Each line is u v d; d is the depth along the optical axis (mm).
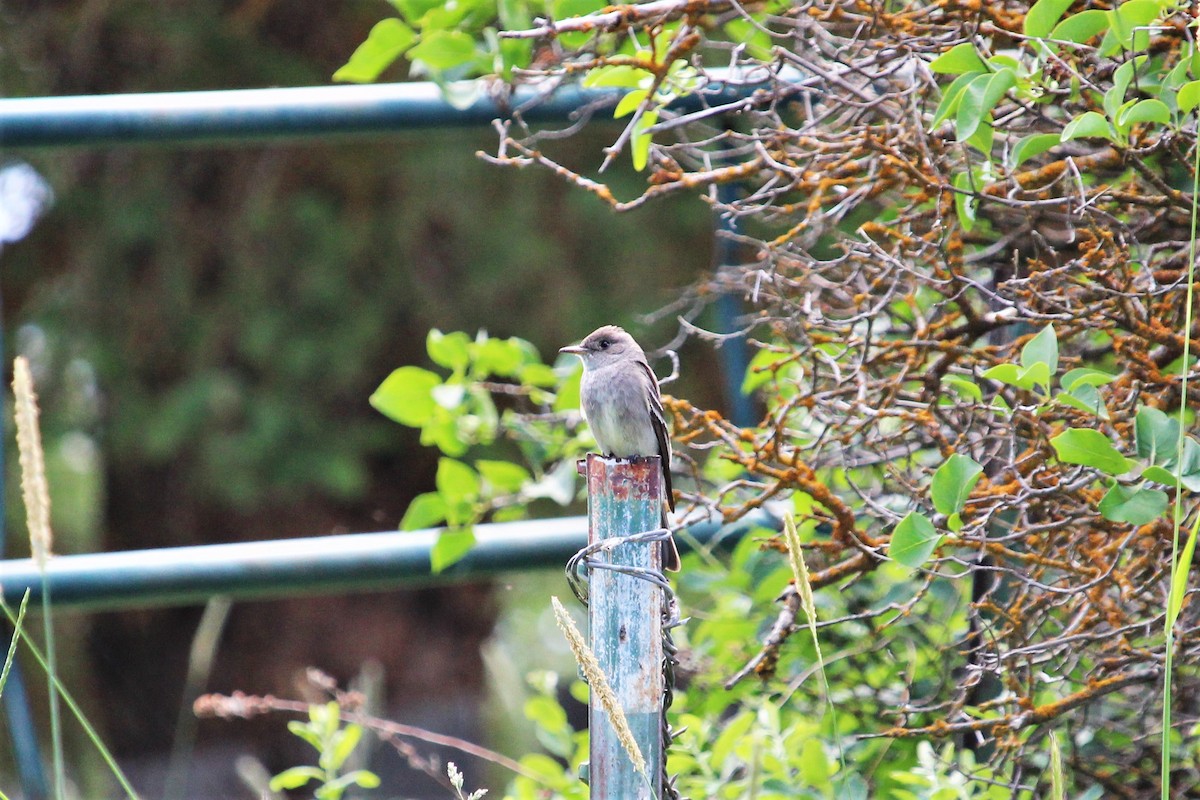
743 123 7848
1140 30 5531
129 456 18469
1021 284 6125
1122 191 6641
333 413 18641
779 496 7047
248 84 18422
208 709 7539
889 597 7328
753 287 7246
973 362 6207
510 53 6879
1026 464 6395
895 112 6734
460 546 6992
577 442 8156
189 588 6867
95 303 18297
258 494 18234
